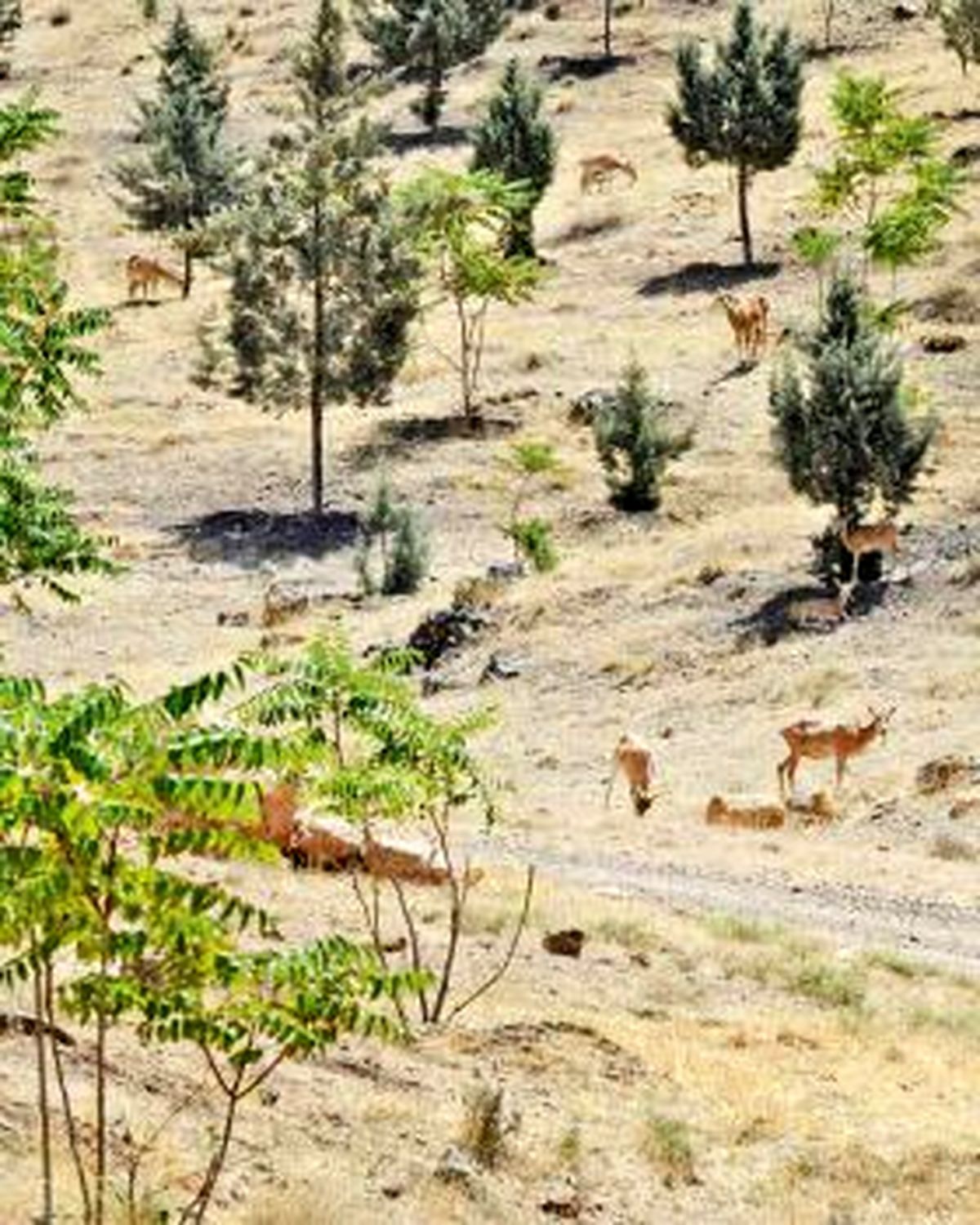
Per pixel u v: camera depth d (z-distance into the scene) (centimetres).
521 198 18662
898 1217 3959
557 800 10312
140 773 2052
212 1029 2350
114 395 19450
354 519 16562
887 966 6631
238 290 16975
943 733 10481
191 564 15800
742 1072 4884
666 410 17388
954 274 18750
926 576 12812
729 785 10406
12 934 2177
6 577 3816
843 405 13025
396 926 6178
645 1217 3803
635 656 12562
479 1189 3653
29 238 4222
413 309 16925
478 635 13462
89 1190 3108
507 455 17188
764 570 13525
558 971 5947
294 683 4581
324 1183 3462
